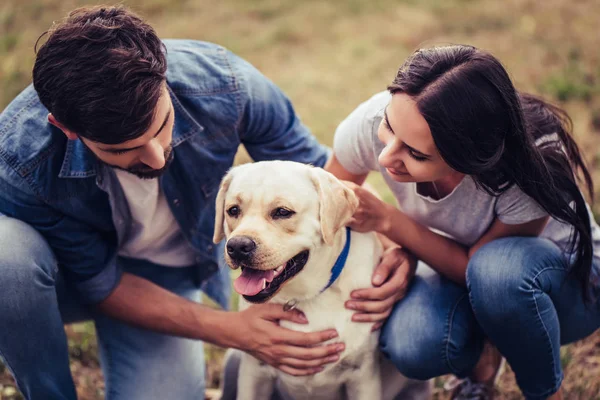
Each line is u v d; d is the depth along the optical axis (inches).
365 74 203.9
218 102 95.9
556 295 91.9
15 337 87.2
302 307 92.4
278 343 91.0
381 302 92.6
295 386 96.6
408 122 77.9
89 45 74.9
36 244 87.7
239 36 226.7
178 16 239.9
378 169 96.0
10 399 111.0
